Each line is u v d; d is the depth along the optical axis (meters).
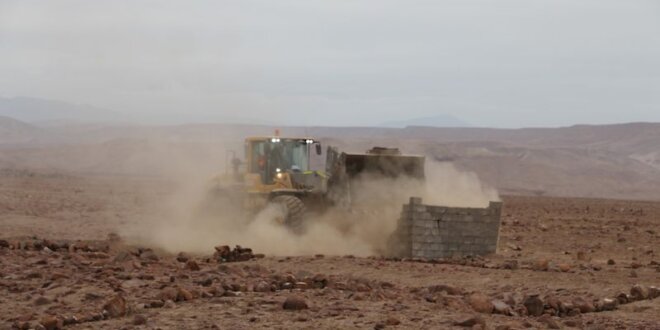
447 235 27.84
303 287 19.27
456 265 25.47
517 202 87.44
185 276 20.48
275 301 16.95
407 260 26.64
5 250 25.58
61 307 16.08
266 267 23.97
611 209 75.25
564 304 17.31
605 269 24.84
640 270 24.73
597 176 198.00
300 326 14.62
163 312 15.83
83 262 22.89
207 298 17.48
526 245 34.09
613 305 17.92
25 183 89.00
